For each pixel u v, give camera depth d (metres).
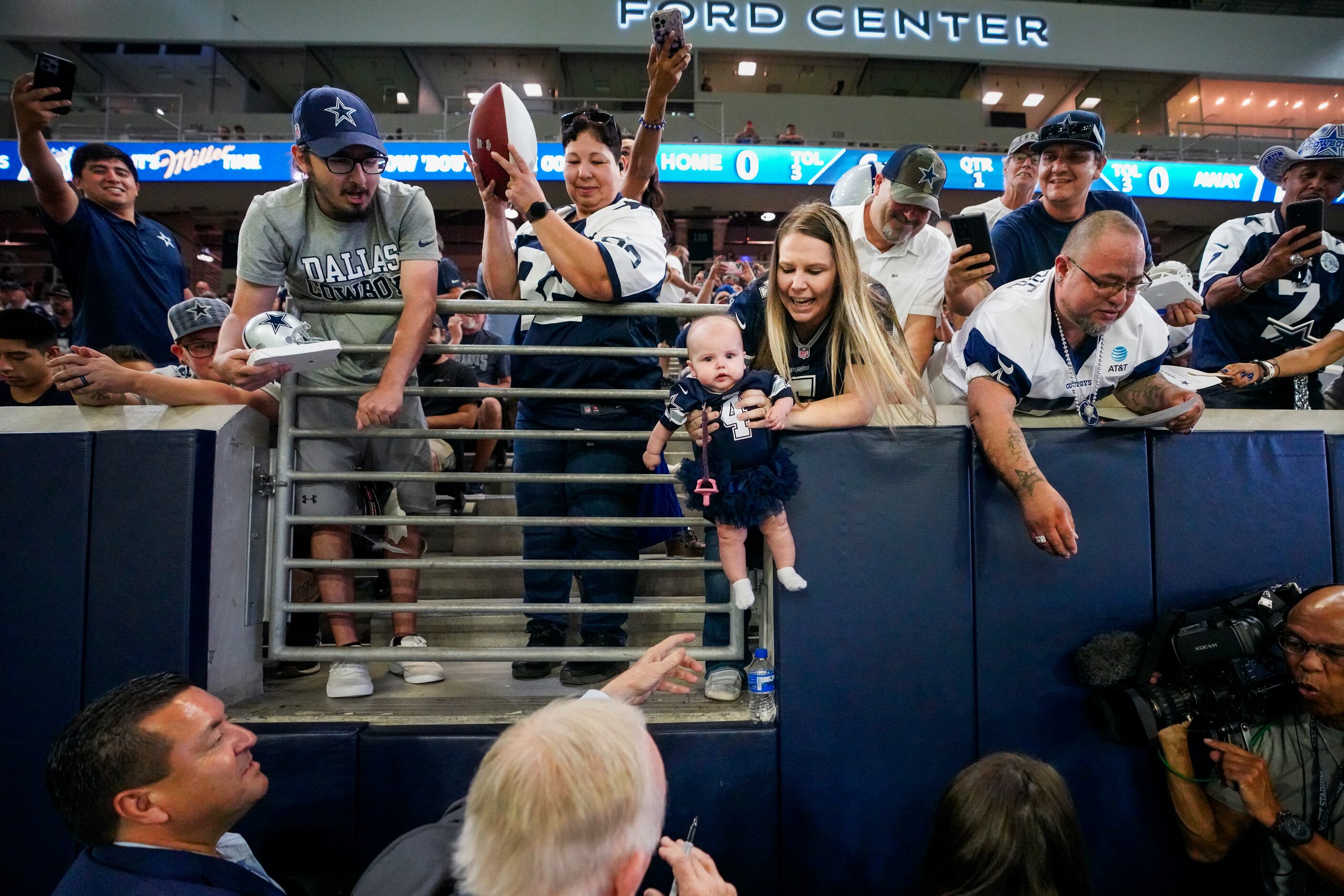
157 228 3.41
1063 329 1.99
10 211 13.34
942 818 1.41
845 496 2.07
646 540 2.55
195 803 1.41
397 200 2.33
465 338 5.32
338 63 15.66
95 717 1.39
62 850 1.96
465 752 1.98
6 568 2.02
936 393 2.39
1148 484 2.14
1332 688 1.74
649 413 2.47
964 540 2.08
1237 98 17.05
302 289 2.38
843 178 3.02
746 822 2.01
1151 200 12.73
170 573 2.01
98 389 2.07
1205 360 3.12
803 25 15.54
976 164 12.34
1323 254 2.90
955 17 15.80
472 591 3.22
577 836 0.94
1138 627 2.11
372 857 1.97
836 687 2.04
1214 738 1.96
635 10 15.20
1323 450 2.21
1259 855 2.04
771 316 2.19
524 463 2.49
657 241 2.41
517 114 2.35
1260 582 2.15
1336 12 17.20
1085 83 16.81
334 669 2.30
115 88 15.77
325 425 2.39
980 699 2.07
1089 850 2.06
